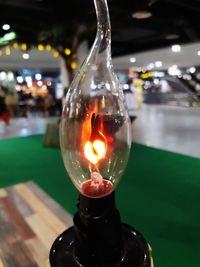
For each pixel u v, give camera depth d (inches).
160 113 449.1
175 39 253.4
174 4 164.9
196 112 443.2
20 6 162.7
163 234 82.7
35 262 65.1
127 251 45.2
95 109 45.5
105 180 44.9
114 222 42.6
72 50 217.5
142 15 159.5
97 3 42.8
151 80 714.2
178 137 237.5
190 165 150.5
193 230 84.7
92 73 46.7
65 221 85.0
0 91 465.1
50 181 130.1
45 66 502.0
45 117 445.4
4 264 64.7
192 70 647.1
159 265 68.1
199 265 67.9
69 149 45.7
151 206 102.0
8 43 231.6
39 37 212.2
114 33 230.1
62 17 179.2
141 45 289.1
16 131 288.4
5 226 82.3
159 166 150.1
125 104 47.9
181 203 104.0
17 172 145.3
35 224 83.3
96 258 42.1
